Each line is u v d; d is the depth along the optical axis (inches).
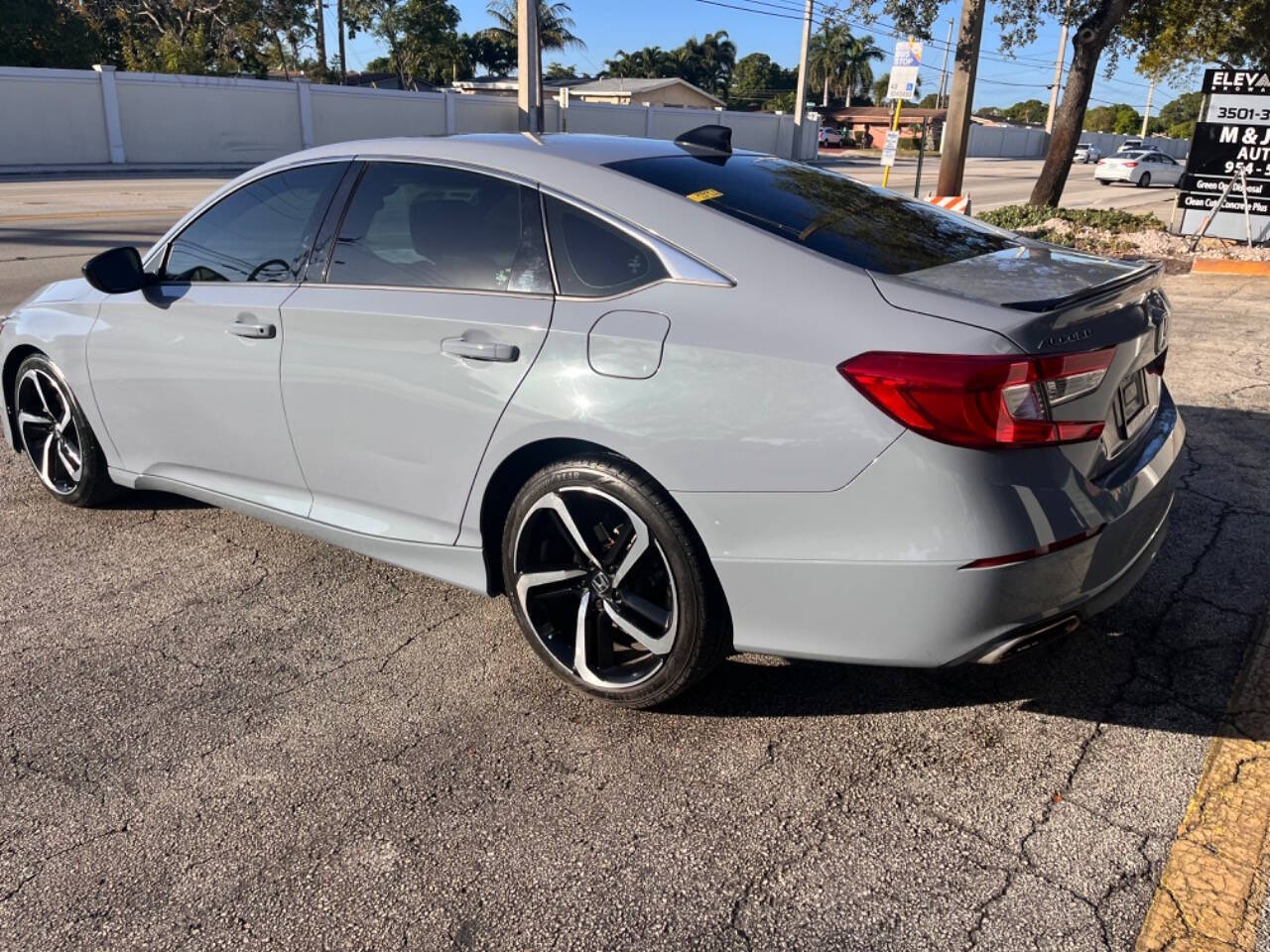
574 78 2758.4
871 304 99.5
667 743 114.4
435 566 131.5
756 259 106.8
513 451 116.7
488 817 102.3
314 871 95.2
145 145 1188.5
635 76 3189.0
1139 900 90.4
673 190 116.6
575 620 123.7
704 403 102.4
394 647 135.7
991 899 90.7
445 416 121.7
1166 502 115.0
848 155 2320.4
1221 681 124.3
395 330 125.1
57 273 427.5
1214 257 488.4
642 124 1675.7
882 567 96.8
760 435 99.9
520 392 114.1
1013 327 93.7
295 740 115.0
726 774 108.7
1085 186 1405.0
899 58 556.7
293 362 136.2
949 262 111.8
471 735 116.1
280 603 147.9
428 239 127.9
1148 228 555.8
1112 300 103.7
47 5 1338.6
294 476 143.4
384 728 117.3
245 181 150.3
